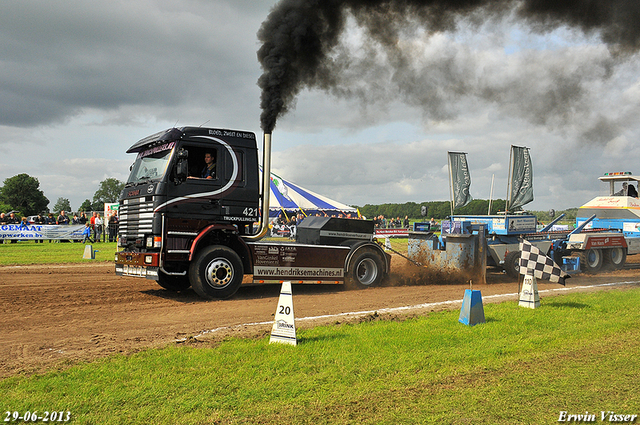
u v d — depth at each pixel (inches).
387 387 171.8
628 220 638.5
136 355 203.2
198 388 165.8
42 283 431.2
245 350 210.5
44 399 154.9
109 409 148.6
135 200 354.0
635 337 247.1
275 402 156.4
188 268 357.7
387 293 402.3
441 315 301.0
